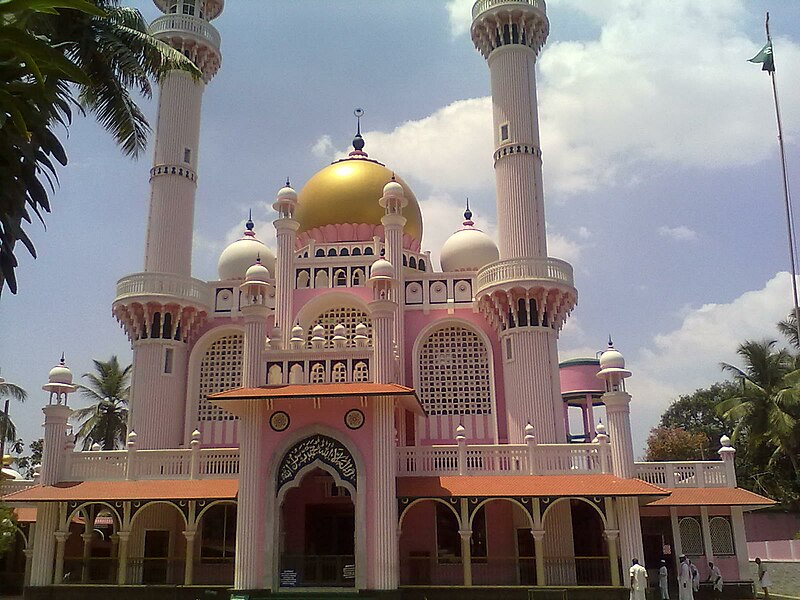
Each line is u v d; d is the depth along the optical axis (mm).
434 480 29562
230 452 31297
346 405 28250
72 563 31453
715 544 31578
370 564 26797
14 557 35750
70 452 31672
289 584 27250
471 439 36312
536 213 38750
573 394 55156
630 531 28062
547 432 34531
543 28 42125
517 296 36312
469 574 28203
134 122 23000
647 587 29000
